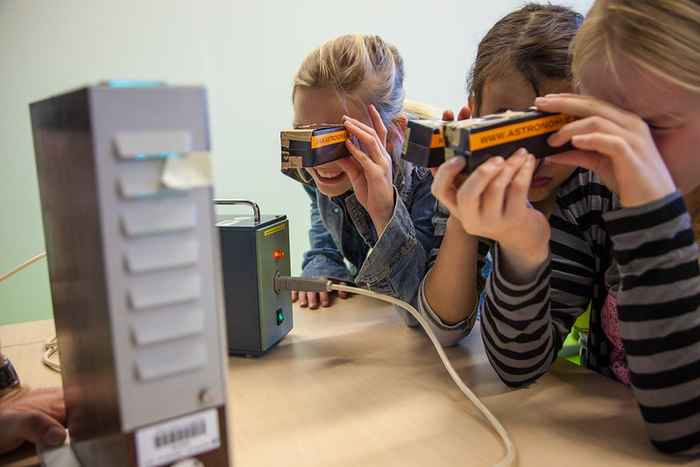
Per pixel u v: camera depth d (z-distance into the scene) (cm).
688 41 45
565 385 60
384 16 183
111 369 32
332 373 65
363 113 92
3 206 151
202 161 31
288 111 177
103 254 30
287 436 51
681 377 46
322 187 95
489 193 44
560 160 49
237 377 65
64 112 34
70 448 49
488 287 60
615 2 48
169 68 162
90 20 152
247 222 70
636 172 45
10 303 153
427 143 47
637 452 47
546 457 46
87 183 31
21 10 145
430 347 72
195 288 33
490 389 60
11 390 58
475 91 74
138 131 29
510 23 73
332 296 96
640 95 47
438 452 48
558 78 67
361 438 50
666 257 45
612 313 70
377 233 89
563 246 69
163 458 34
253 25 168
